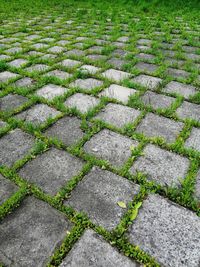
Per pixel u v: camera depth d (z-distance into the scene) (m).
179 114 3.62
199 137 3.18
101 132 3.24
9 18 9.62
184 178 2.62
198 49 6.05
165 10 10.95
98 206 2.33
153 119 3.49
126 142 3.08
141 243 2.05
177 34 7.54
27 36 7.20
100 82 4.45
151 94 4.11
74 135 3.20
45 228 2.15
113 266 1.91
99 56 5.63
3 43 6.57
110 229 2.15
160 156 2.88
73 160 2.83
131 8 11.32
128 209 2.31
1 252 1.99
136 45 6.44
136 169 2.71
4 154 2.92
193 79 4.58
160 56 5.59
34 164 2.78
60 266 1.90
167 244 2.05
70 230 2.14
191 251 2.01
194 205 2.34
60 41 6.69
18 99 3.96
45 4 12.34
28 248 2.02
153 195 2.44
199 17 9.77
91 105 3.80
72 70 4.89
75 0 13.05
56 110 3.69
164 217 2.25
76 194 2.45
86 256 1.96
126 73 4.81
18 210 2.31
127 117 3.53
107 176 2.63
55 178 2.62
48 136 3.18
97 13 10.32
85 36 7.11
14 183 2.57
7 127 3.31
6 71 4.89
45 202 2.37
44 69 4.92
